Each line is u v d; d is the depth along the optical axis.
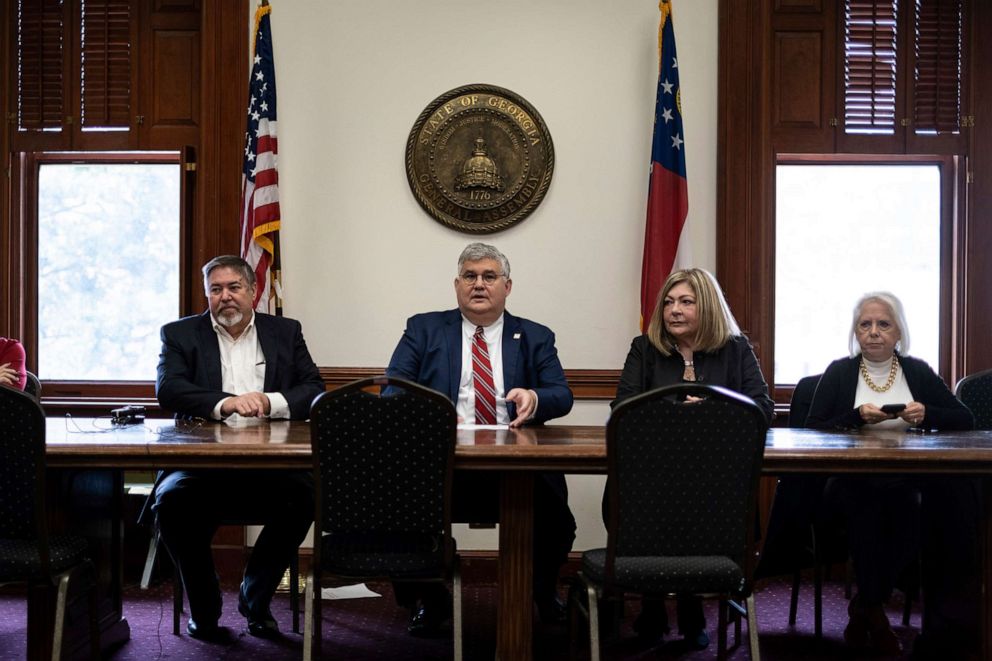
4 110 4.36
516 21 4.25
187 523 3.00
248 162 4.03
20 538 2.35
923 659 2.95
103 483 2.93
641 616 3.11
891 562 2.96
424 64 4.24
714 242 4.23
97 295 4.41
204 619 3.09
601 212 4.24
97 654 2.57
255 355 3.36
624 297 4.23
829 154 4.34
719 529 2.30
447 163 4.22
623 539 2.28
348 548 2.42
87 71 4.38
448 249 4.24
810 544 3.26
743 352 3.17
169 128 4.36
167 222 4.43
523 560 2.57
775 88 4.33
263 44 4.07
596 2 4.24
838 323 4.41
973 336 4.27
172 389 3.12
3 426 2.29
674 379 3.12
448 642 3.09
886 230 4.41
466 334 3.37
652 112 4.24
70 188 4.42
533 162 4.21
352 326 4.23
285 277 4.22
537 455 2.39
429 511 2.36
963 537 2.79
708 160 4.23
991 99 4.30
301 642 3.07
